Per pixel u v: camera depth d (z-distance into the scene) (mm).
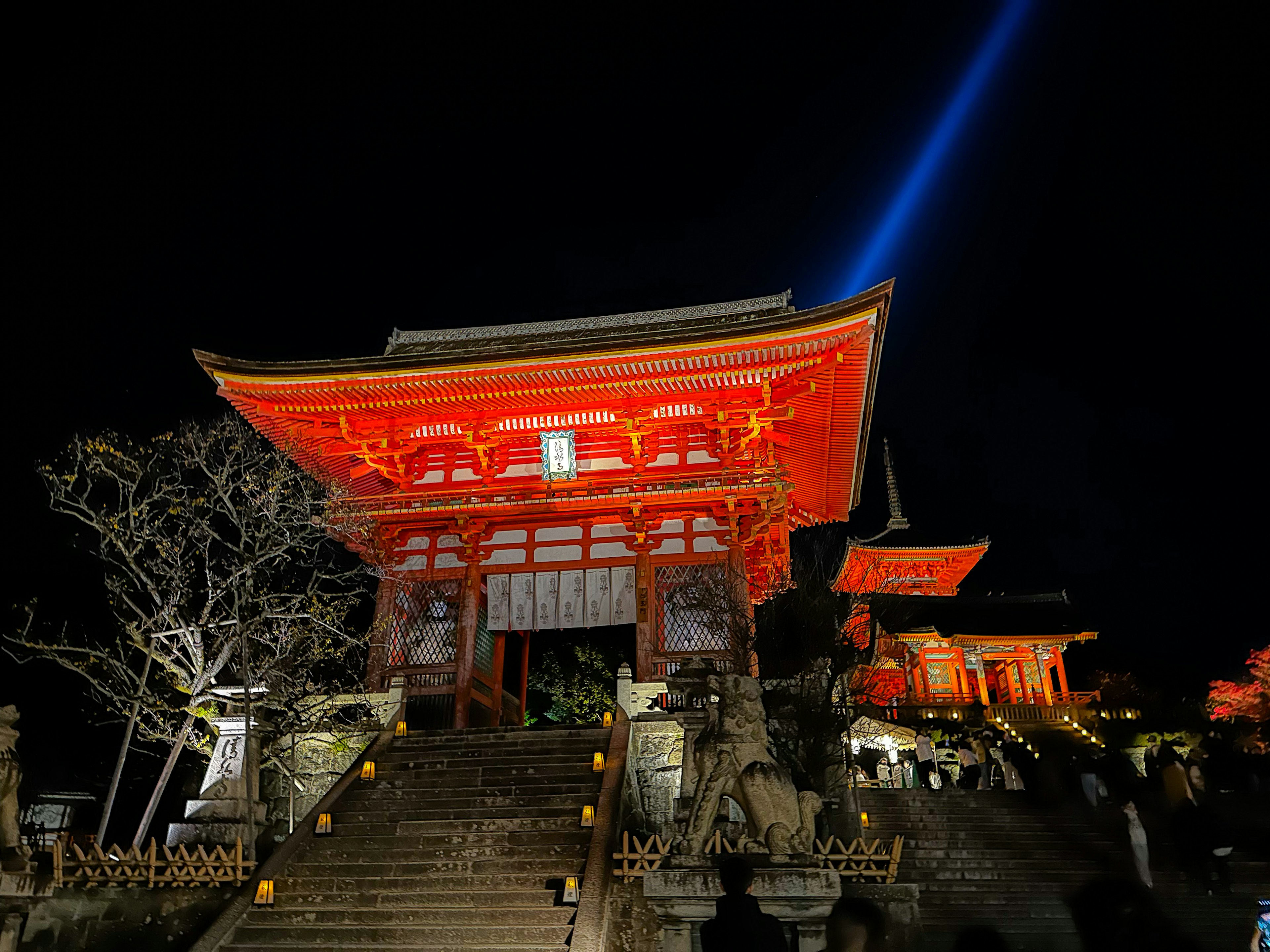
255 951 13766
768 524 29062
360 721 23016
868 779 25156
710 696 13047
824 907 10438
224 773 19391
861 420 31297
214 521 27109
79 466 24203
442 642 27781
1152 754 22109
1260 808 21000
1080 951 14219
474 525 28625
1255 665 45562
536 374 27250
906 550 62219
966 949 7258
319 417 29359
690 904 10508
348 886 15383
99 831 19281
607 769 18859
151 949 14750
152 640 22250
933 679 56750
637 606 27203
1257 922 8852
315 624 25953
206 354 27500
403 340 37656
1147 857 16484
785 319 26203
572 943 12711
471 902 14703
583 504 27766
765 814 11602
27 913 14234
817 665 22531
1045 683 57625
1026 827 19984
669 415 29438
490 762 20125
